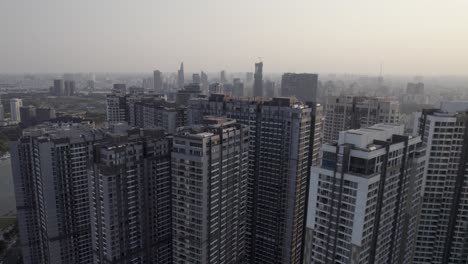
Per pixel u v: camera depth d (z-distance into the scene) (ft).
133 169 626.23
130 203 633.61
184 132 597.11
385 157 443.73
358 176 419.13
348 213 435.12
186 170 581.12
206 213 592.60
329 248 462.19
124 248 640.99
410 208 550.36
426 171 627.87
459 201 633.61
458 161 620.08
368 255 458.50
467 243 647.97
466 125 604.08
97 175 607.78
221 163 607.78
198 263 609.01
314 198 465.47
